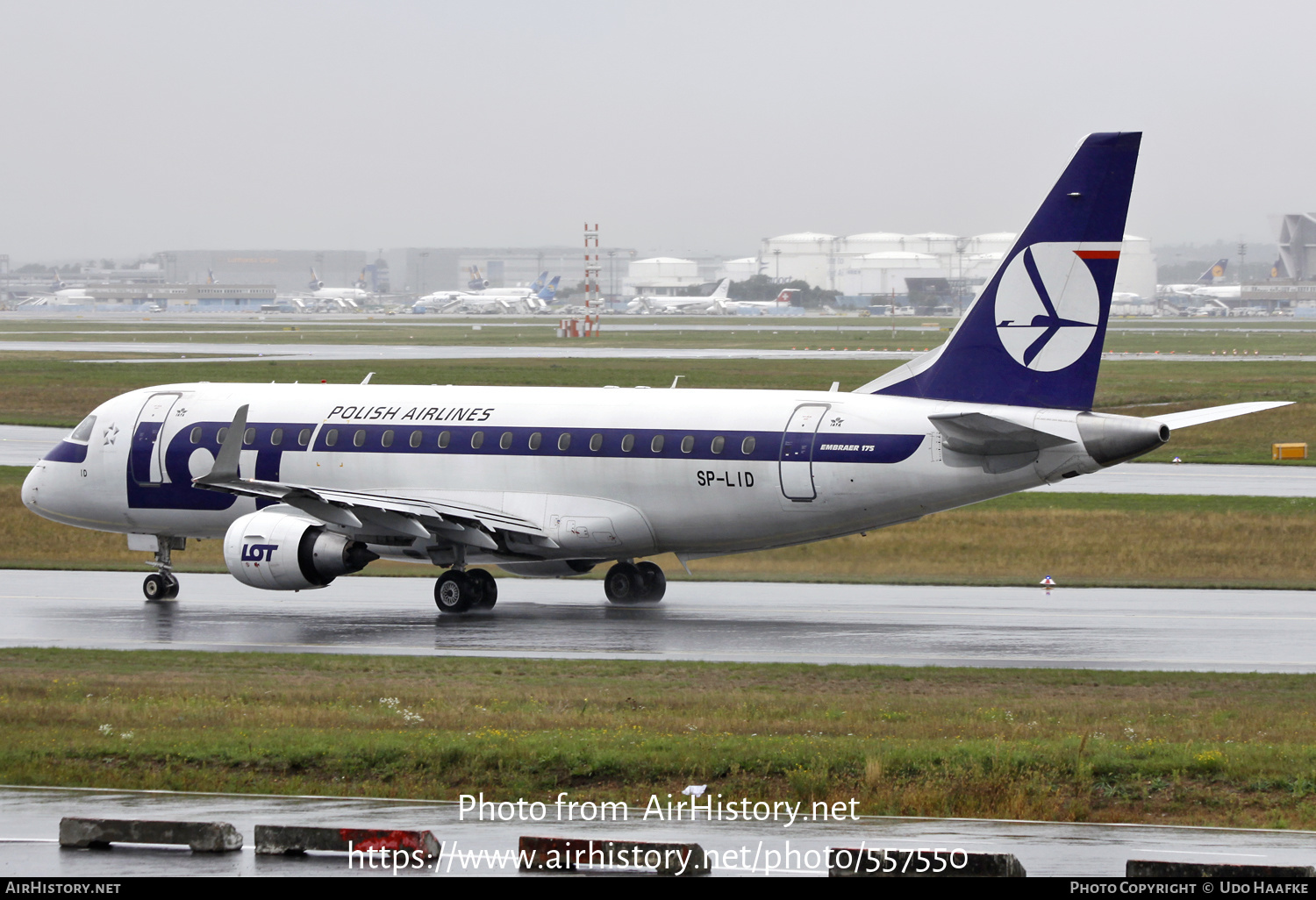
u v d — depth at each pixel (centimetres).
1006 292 9625
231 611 10175
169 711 6353
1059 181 9425
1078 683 7412
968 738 5891
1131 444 9262
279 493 9656
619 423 10425
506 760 5309
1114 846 4391
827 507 9906
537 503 10525
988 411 9662
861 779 5138
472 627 9494
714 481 10106
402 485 10862
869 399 10000
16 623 9562
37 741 5662
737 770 5234
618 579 10738
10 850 4244
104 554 13238
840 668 7831
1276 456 19788
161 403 11525
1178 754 5394
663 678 7581
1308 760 5338
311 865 4134
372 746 5453
